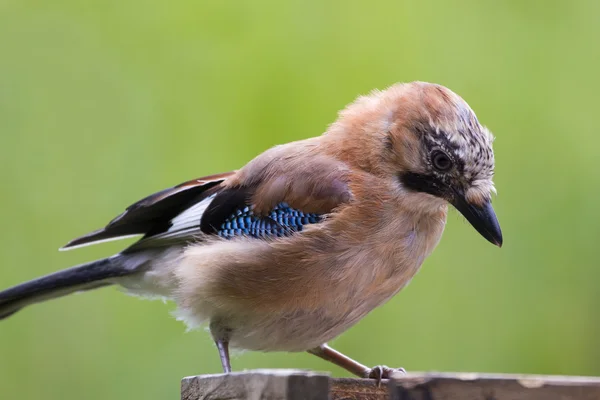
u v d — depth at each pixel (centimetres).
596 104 1246
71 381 1126
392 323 1166
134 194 1210
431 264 1186
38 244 1175
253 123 1242
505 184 1219
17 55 1264
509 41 1285
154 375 1124
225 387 595
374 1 1308
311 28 1298
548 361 1152
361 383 684
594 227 1182
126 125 1247
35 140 1229
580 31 1278
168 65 1275
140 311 1156
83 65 1270
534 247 1182
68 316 1145
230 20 1294
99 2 1296
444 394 556
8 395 1118
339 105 1261
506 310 1164
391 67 1277
